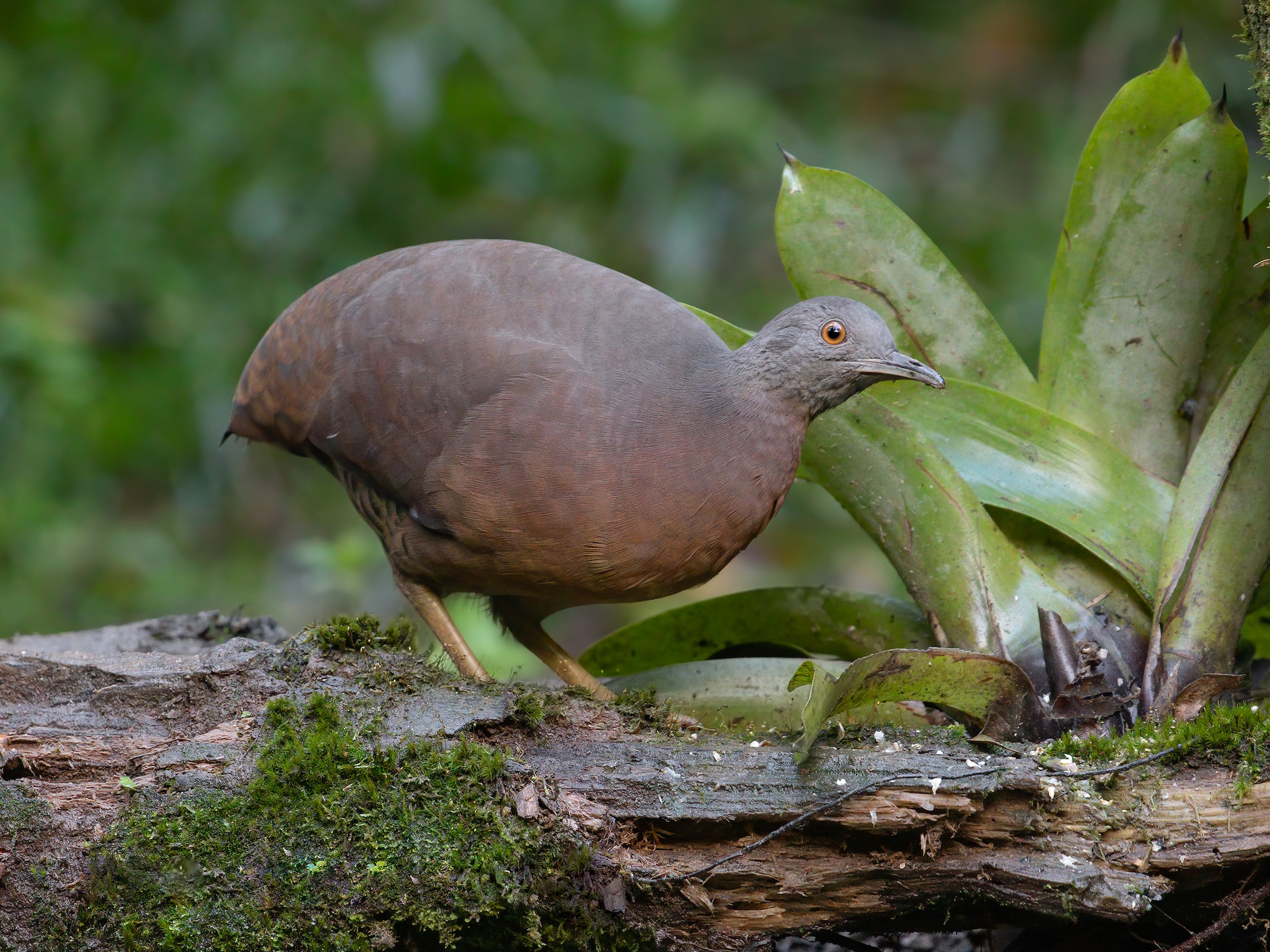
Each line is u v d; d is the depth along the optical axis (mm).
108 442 13453
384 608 11953
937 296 6449
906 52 18500
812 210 6457
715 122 14984
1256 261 6156
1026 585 5816
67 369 12516
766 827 4938
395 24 14422
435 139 14656
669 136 14938
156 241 13594
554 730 5340
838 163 15500
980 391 6211
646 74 15383
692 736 5359
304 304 6434
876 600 6707
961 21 18984
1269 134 5605
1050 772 4844
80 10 13992
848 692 4898
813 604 6797
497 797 4977
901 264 6453
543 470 5594
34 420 12789
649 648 6984
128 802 5055
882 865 4938
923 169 16969
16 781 5117
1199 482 5695
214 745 5188
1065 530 5930
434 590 6324
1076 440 6117
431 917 4848
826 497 13742
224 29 13953
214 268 13773
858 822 4863
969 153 16359
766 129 15391
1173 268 6121
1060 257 6512
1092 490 6047
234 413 6695
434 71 14148
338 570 9125
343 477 6391
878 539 6172
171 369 13469
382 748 5039
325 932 4855
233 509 13875
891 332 6332
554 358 5715
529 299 5934
